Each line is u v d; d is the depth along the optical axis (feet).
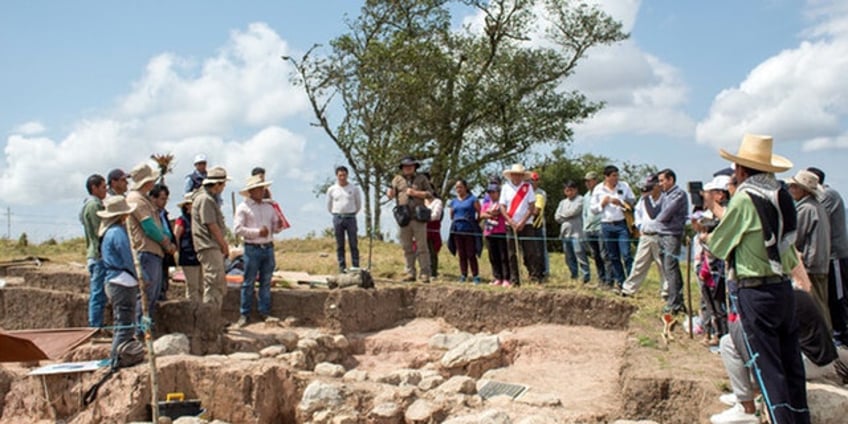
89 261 37.32
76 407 32.71
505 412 29.30
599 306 43.11
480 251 49.80
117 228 32.96
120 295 32.73
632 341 35.29
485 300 45.52
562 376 38.32
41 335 31.24
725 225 22.72
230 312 44.83
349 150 95.14
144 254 34.71
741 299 22.62
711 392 27.09
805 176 29.53
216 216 39.06
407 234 50.06
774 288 22.15
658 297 43.70
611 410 31.19
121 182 37.27
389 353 43.45
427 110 100.27
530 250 48.08
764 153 22.62
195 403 31.89
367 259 63.62
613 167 44.86
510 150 106.63
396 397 31.55
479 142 106.93
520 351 41.47
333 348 42.16
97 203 37.04
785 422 21.61
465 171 101.24
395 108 95.40
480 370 40.42
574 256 50.03
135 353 32.94
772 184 22.66
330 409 31.17
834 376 27.71
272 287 46.98
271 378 32.99
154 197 39.01
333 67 94.58
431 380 35.53
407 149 93.97
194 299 40.16
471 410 30.73
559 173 112.06
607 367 38.58
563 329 43.16
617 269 44.86
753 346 22.41
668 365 30.50
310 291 45.21
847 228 32.32
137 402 31.17
